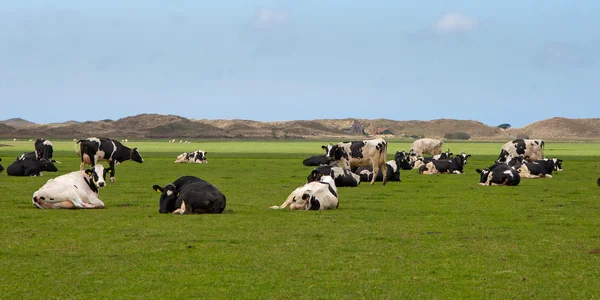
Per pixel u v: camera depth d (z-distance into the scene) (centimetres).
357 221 1900
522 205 2380
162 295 1069
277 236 1614
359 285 1141
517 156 5191
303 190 2152
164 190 2033
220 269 1252
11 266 1264
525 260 1352
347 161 3478
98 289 1102
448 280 1180
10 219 1869
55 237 1575
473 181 3666
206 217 1936
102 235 1606
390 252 1426
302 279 1180
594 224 1877
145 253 1394
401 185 3344
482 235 1664
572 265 1306
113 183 3309
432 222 1898
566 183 3528
